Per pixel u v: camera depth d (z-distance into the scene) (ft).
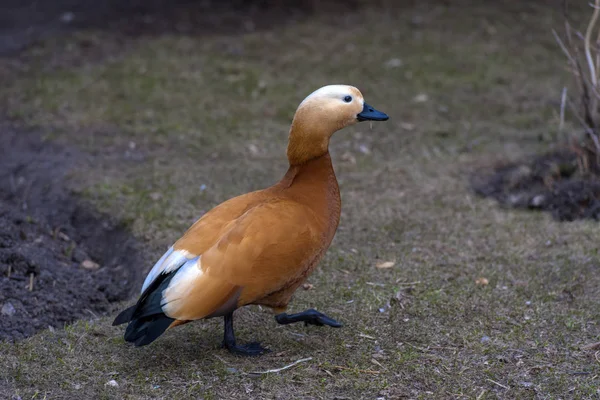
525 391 18.15
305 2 53.42
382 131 37.11
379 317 21.76
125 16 50.96
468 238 26.96
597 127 30.14
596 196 29.09
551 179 30.55
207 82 41.55
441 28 49.83
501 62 45.29
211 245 18.01
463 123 38.19
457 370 19.04
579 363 19.29
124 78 41.45
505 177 31.60
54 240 26.96
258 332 20.94
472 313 21.98
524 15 51.62
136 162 32.86
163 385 18.17
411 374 18.84
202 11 52.03
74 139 34.76
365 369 19.02
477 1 53.93
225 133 36.24
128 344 20.06
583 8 52.44
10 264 23.44
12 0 53.78
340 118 19.56
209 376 18.61
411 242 26.73
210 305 17.52
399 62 44.68
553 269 24.53
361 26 49.90
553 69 44.34
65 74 41.68
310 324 21.20
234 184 31.01
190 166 32.63
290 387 18.19
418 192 30.78
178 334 20.68
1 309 21.45
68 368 18.78
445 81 42.78
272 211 18.51
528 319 21.57
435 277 24.16
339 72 43.34
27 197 30.40
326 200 19.65
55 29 48.39
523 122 37.96
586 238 26.61
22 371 18.49
